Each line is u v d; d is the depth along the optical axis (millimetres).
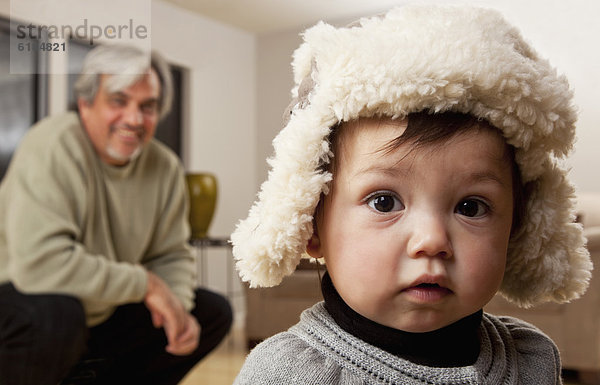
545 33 4246
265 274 528
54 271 1681
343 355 516
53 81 3305
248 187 5223
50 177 1732
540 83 481
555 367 583
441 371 499
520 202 540
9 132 3203
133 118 1856
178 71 4684
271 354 530
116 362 1890
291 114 570
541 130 492
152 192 1986
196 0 4492
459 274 465
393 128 468
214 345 2141
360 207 480
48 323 1625
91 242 1814
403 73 448
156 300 1830
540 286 575
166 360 1982
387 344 508
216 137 4910
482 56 456
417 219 462
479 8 520
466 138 464
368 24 510
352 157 483
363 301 485
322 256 545
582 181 4141
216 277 4668
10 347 1631
